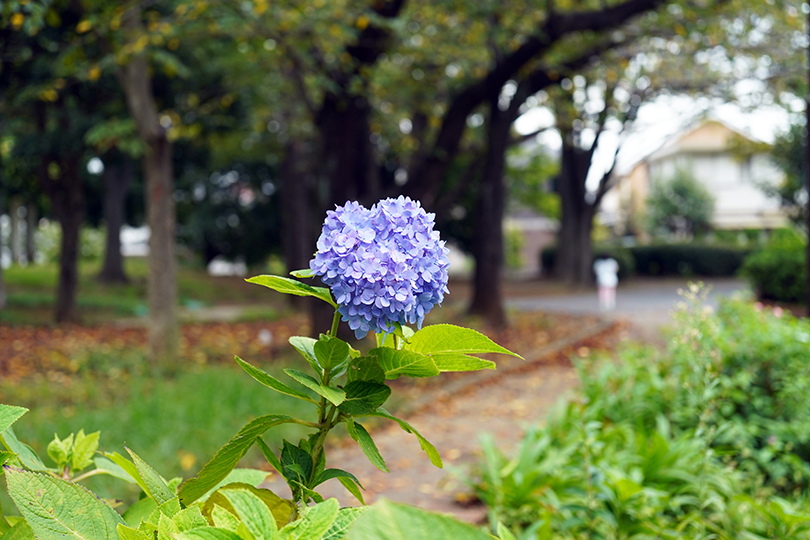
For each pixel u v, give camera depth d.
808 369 4.82
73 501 1.10
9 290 20.02
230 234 29.95
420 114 14.70
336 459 5.66
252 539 0.97
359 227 1.43
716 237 38.00
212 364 9.50
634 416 5.22
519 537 3.69
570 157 25.77
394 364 1.35
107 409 6.21
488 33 11.23
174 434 5.39
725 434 4.46
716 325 3.90
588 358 9.18
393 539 0.82
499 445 6.16
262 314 16.84
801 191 20.31
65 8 9.86
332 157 10.54
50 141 12.91
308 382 1.26
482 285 14.88
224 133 16.14
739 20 11.38
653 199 40.09
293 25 8.59
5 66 11.61
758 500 3.95
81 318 14.55
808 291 9.16
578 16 10.55
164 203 9.32
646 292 25.16
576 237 26.64
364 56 10.23
